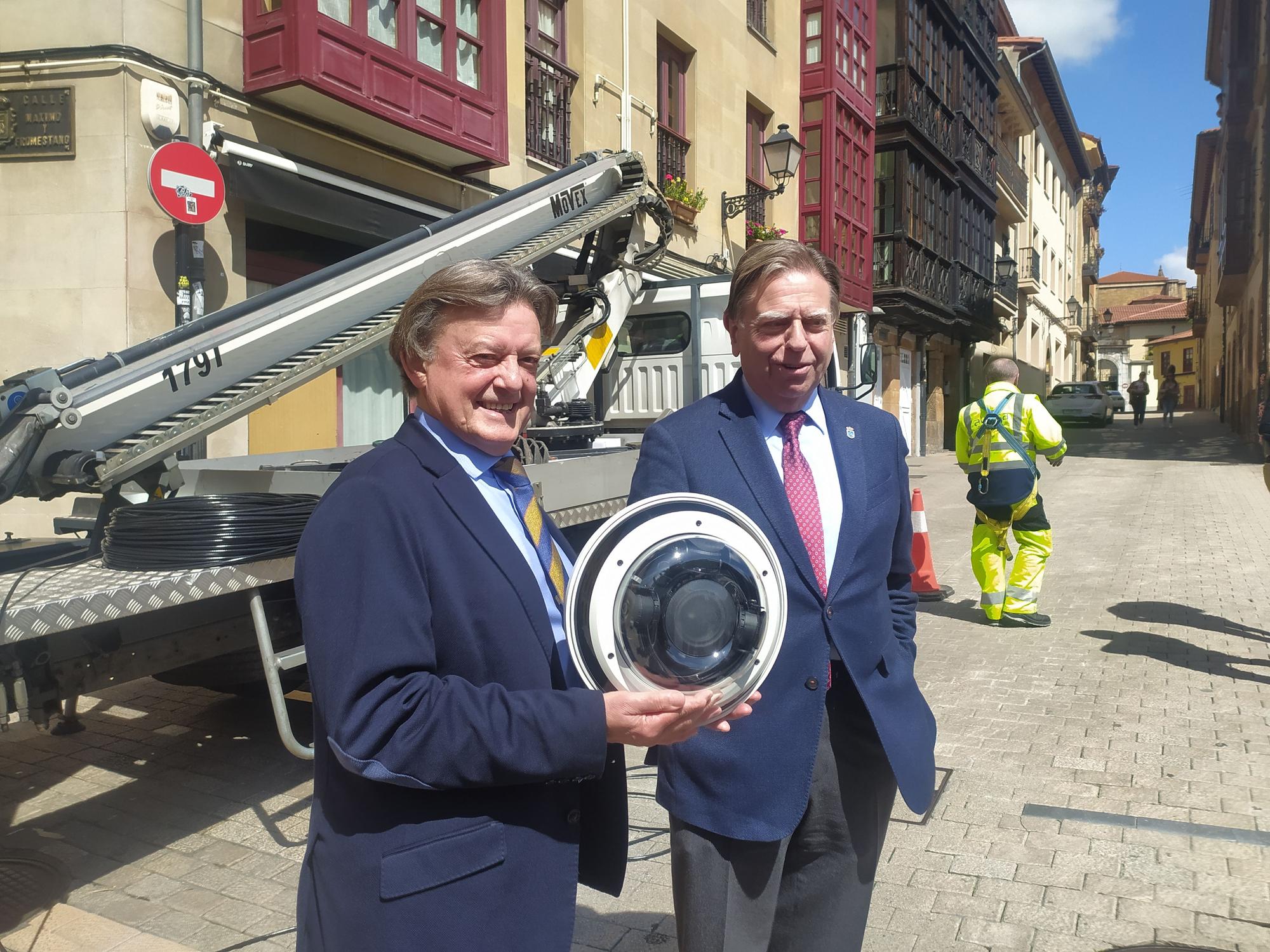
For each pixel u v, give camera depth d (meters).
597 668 1.41
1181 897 2.87
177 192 6.96
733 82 15.28
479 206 5.83
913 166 20.94
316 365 4.43
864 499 1.91
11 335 7.24
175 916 2.89
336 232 8.89
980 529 6.39
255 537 3.14
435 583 1.35
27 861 3.19
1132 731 4.26
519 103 10.89
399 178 9.42
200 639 3.17
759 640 1.44
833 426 1.98
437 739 1.25
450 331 1.45
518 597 1.41
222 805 3.69
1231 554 8.65
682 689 1.39
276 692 3.16
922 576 7.17
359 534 1.33
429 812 1.33
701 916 1.77
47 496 3.52
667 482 1.90
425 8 8.95
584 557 1.42
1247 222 23.47
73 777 3.96
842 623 1.83
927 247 21.59
